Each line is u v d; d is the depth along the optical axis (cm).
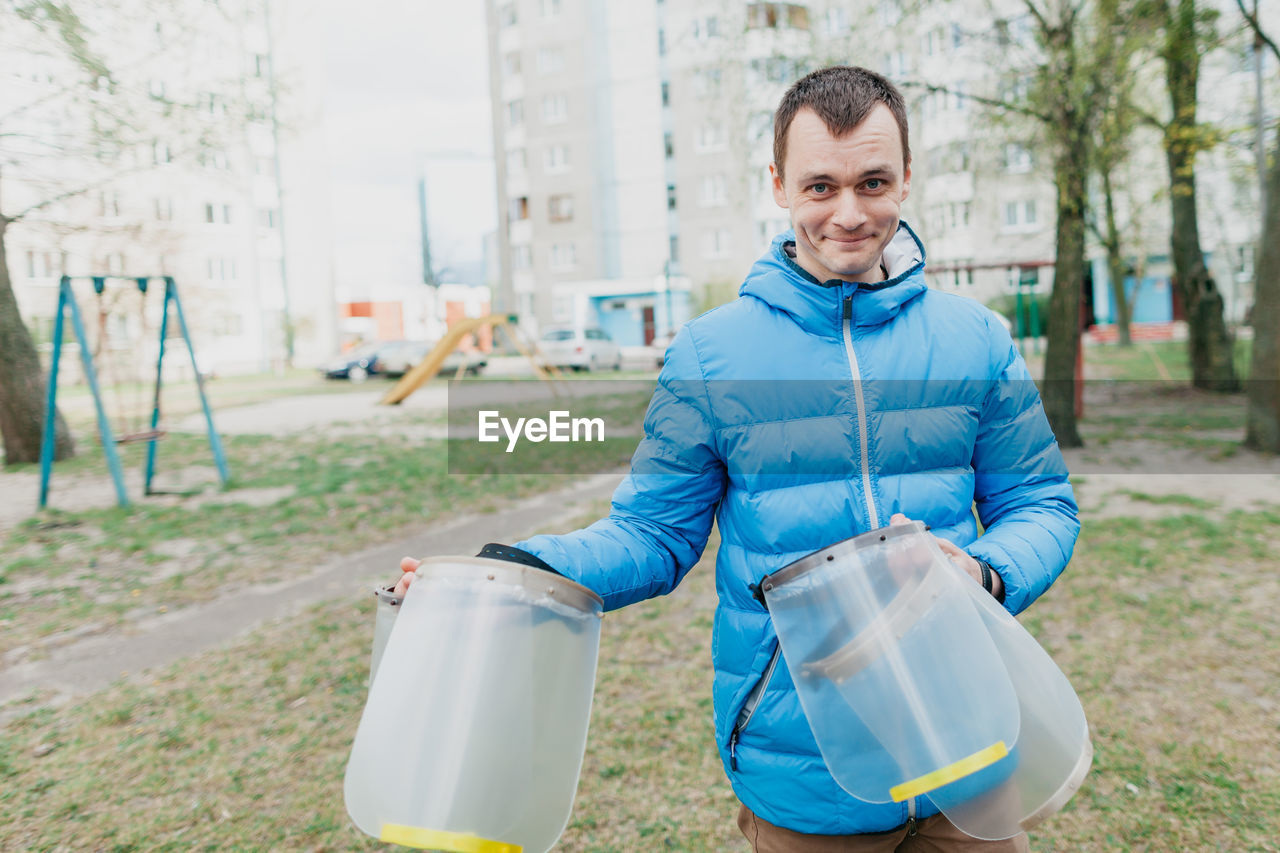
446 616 111
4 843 259
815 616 111
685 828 256
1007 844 130
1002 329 140
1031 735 110
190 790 286
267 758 306
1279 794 257
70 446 1090
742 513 132
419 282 4925
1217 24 870
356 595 500
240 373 3638
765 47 1088
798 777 127
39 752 316
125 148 1022
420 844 103
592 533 134
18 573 566
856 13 1001
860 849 129
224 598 506
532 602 112
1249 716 306
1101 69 832
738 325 134
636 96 3847
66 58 949
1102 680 340
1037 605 428
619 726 321
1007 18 923
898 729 106
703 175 3725
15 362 1045
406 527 678
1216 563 489
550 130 3994
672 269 3859
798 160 124
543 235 4066
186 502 791
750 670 131
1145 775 270
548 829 110
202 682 376
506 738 106
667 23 3697
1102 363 1959
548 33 3934
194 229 2950
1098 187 1397
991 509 142
